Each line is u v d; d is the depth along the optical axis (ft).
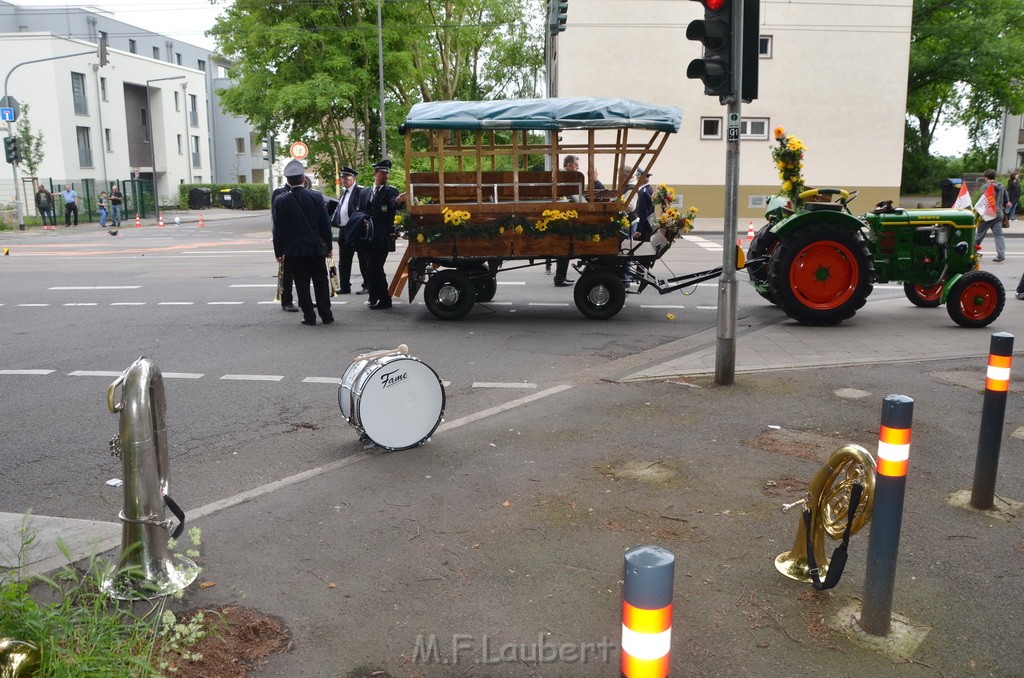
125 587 13.12
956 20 118.11
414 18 118.93
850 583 13.55
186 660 11.45
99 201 128.88
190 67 230.48
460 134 36.11
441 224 36.09
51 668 10.42
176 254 71.31
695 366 27.50
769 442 20.17
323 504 16.88
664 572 7.04
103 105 163.63
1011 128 151.23
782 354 29.45
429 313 39.29
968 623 12.37
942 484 17.57
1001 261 57.77
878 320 36.58
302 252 35.47
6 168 145.07
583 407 23.27
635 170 36.50
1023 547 14.75
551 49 81.30
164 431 13.91
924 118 156.87
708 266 55.88
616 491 17.31
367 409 19.39
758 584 13.52
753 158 99.86
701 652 11.73
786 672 11.29
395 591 13.46
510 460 19.21
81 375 28.12
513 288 46.21
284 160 150.10
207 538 15.37
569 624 12.50
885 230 35.53
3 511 16.94
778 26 97.25
